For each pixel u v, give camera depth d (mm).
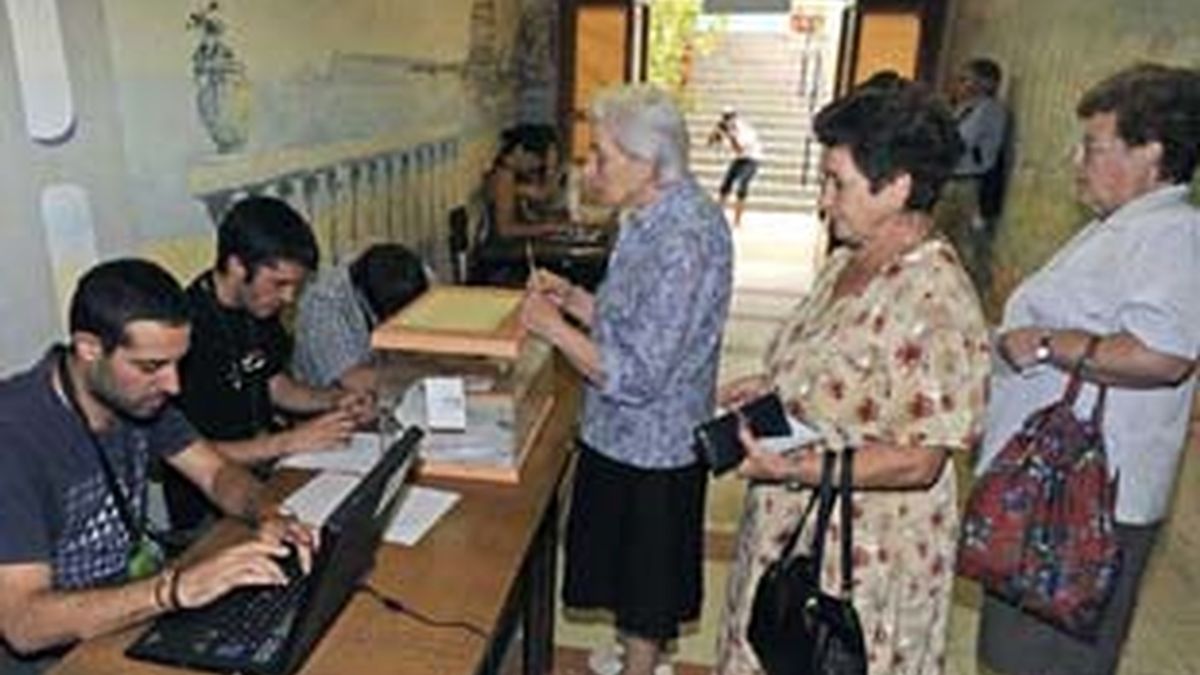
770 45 11211
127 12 2021
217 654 1206
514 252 4297
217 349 1924
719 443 1329
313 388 2225
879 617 1357
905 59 6855
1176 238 1390
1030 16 4707
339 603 1296
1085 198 1568
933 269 1233
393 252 2504
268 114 2719
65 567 1382
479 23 5172
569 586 2084
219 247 1953
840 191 1253
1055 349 1484
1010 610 1677
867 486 1282
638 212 1735
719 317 1793
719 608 2639
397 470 1383
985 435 1582
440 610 1340
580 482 2006
